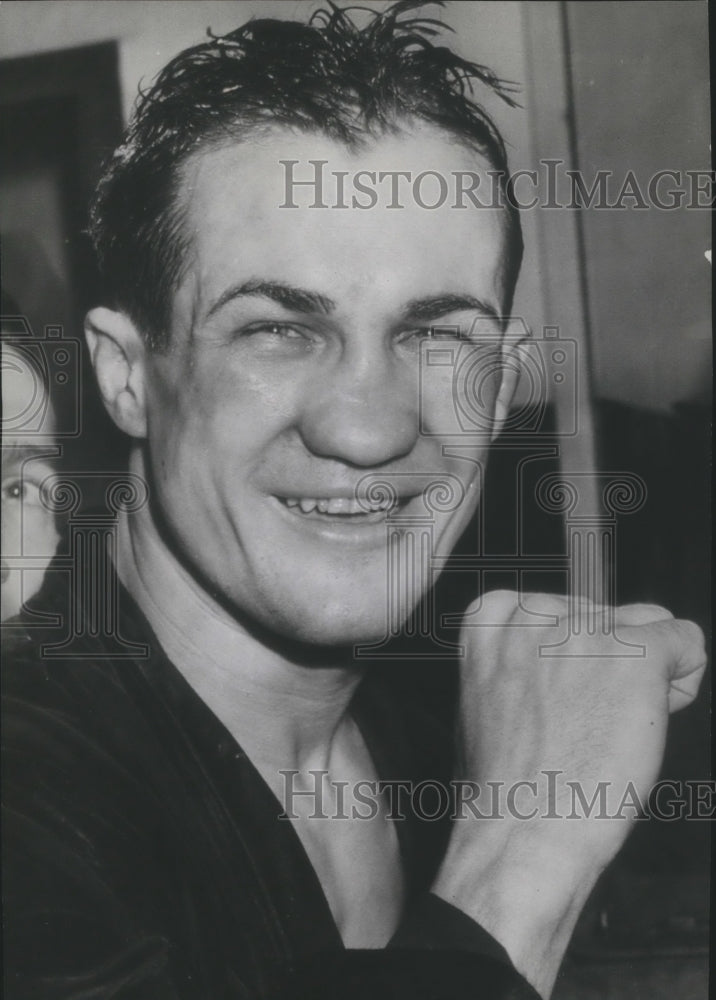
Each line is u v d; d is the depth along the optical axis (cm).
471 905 74
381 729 86
